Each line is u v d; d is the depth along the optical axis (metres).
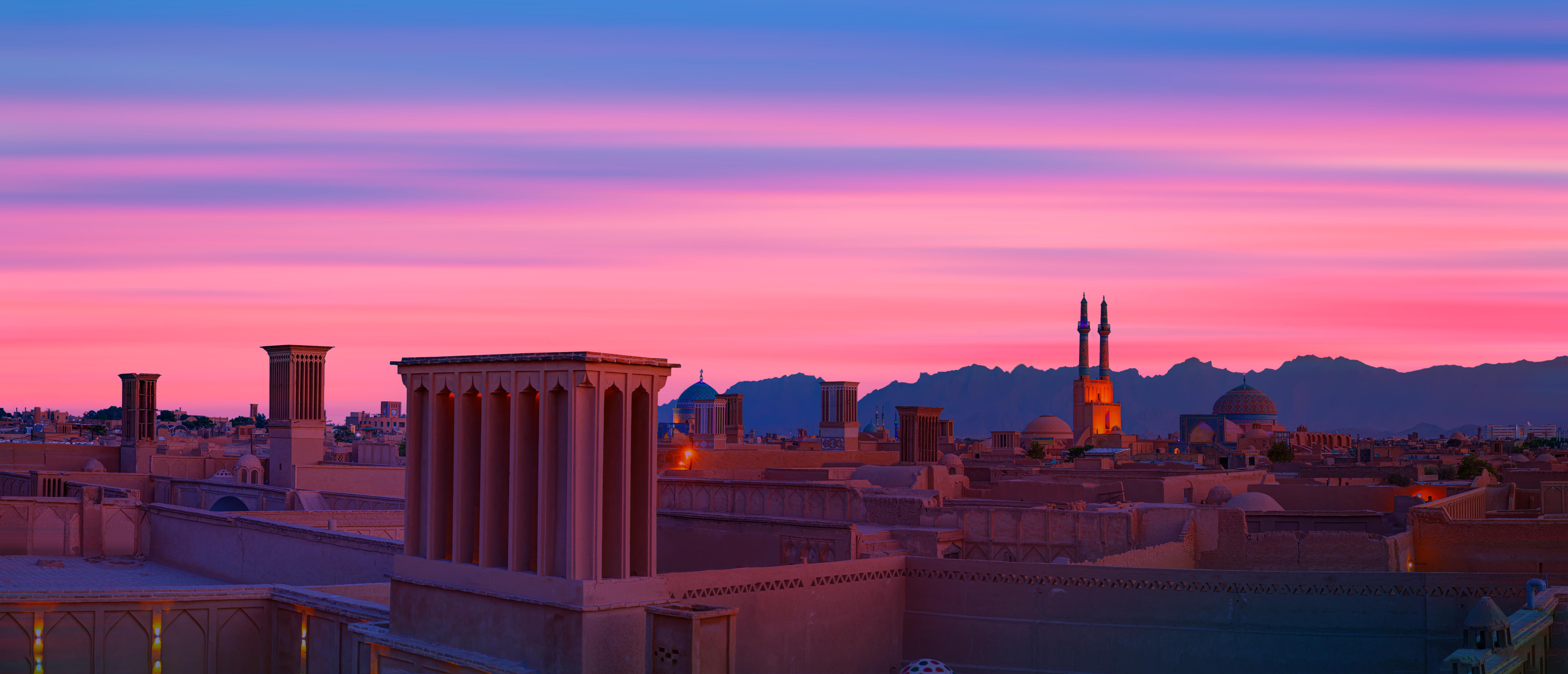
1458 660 16.83
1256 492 51.25
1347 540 33.31
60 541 39.81
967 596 26.67
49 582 33.16
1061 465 82.19
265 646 22.72
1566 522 33.72
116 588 21.92
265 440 136.88
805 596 24.97
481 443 18.06
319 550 31.23
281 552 32.78
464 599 17.64
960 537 34.53
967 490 50.59
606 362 16.55
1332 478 81.00
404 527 19.41
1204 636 24.84
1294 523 40.56
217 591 22.38
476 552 18.05
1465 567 34.56
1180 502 50.19
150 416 66.88
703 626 16.09
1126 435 186.38
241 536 35.03
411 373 18.73
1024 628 26.06
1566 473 54.78
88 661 21.17
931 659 26.83
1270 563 33.81
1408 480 68.44
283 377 56.50
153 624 21.72
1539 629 19.36
